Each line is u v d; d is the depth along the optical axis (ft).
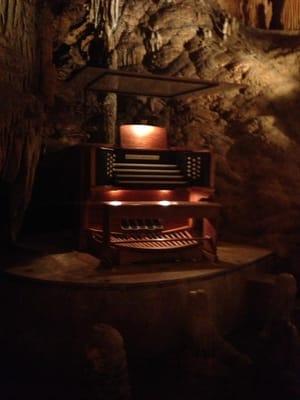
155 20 25.05
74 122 22.50
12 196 16.89
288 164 22.17
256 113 23.80
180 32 25.30
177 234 18.44
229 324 15.92
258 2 27.17
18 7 15.78
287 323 14.66
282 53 25.98
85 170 16.89
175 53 25.13
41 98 17.61
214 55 25.13
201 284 14.74
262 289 16.43
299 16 26.91
